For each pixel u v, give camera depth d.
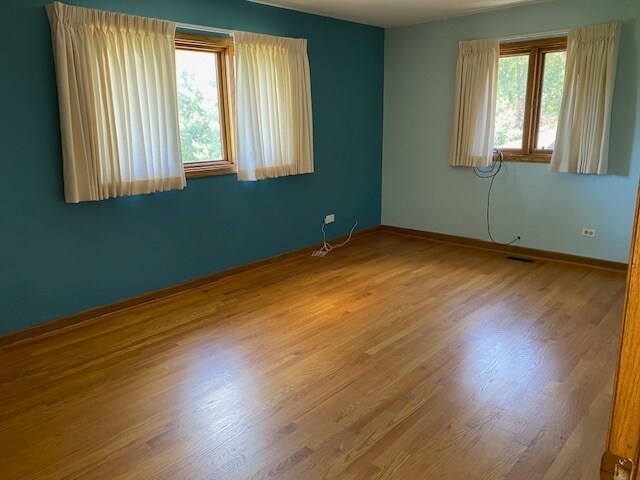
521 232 5.11
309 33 4.91
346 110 5.52
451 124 5.43
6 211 3.11
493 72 4.89
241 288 4.24
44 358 3.01
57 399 2.56
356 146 5.76
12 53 3.01
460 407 2.43
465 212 5.52
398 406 2.45
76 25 3.17
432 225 5.86
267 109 4.46
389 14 5.00
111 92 3.42
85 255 3.53
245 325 3.45
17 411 2.46
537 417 2.34
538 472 1.97
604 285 4.14
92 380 2.75
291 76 4.66
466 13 5.00
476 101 5.05
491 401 2.48
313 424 2.31
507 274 4.49
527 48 4.75
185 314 3.68
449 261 4.95
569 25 4.43
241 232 4.62
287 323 3.47
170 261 4.07
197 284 4.29
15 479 1.99
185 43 3.95
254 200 4.68
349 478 1.96
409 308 3.71
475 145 5.15
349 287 4.21
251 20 4.35
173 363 2.92
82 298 3.55
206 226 4.30
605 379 2.66
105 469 2.04
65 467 2.05
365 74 5.68
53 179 3.29
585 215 4.64
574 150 4.50
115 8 3.44
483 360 2.89
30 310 3.29
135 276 3.85
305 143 4.92
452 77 5.33
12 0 2.96
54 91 3.21
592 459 2.04
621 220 4.44
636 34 4.08
